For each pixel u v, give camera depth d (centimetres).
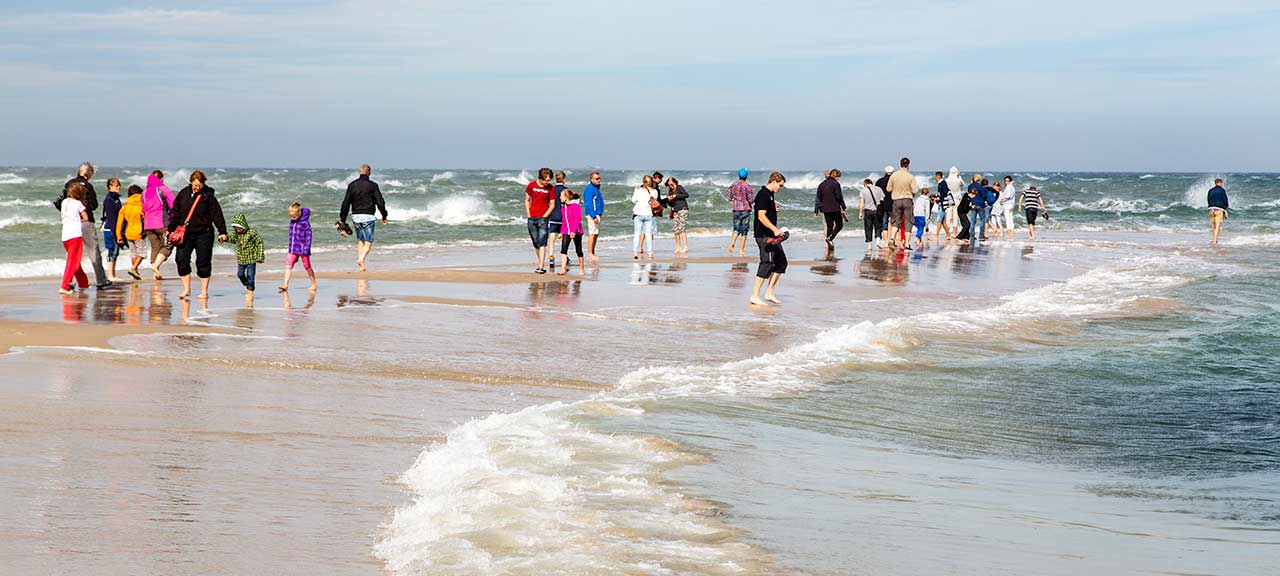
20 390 809
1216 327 1352
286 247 2848
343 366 961
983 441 763
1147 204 6456
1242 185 9244
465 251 2756
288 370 941
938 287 1812
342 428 719
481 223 4241
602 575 421
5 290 1611
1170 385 1005
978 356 1122
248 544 469
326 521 505
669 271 2022
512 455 620
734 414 795
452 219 4494
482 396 856
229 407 774
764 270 1505
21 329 1127
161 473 587
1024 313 1441
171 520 501
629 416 765
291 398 816
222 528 491
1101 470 695
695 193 7381
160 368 927
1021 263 2338
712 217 4662
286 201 5356
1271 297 1694
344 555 457
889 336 1184
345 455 644
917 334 1228
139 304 1420
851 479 623
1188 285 1844
